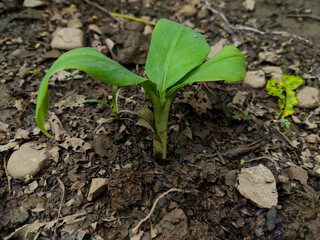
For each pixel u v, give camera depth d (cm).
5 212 26
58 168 29
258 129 34
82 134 32
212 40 46
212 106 35
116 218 26
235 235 26
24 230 25
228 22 49
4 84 37
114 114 34
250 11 51
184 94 36
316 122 34
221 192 28
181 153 31
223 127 34
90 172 29
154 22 48
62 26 45
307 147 32
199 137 32
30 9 48
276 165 30
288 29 47
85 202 27
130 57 40
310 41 45
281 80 38
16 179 29
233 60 26
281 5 52
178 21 49
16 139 31
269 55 42
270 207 26
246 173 28
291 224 26
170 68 27
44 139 32
